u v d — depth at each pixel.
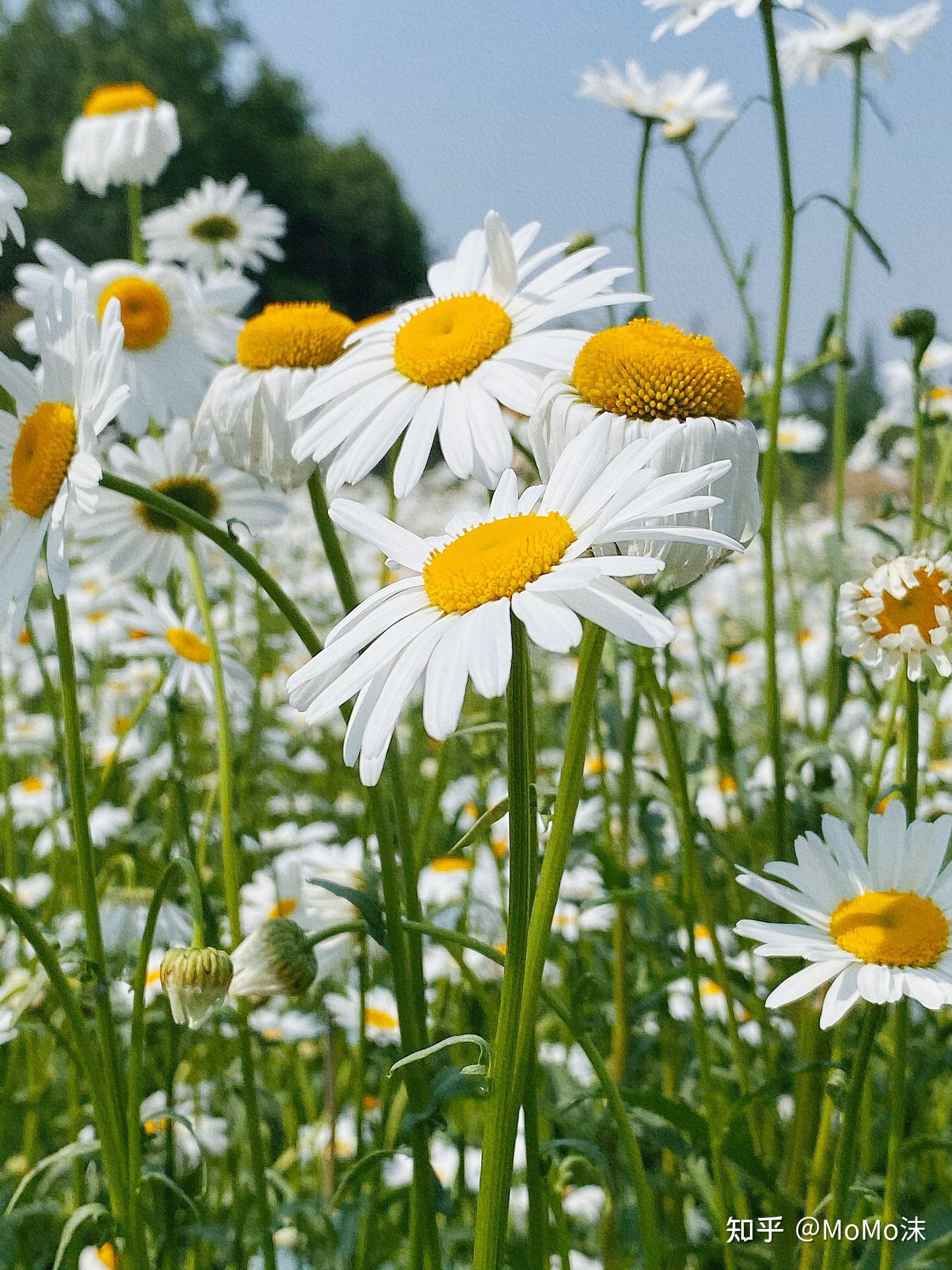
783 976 0.40
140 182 0.75
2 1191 0.40
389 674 0.26
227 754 0.37
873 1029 0.31
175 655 0.50
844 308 0.45
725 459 0.29
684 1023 0.47
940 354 0.67
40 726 0.75
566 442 0.30
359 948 0.41
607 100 0.49
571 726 0.26
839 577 0.42
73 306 0.32
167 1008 0.39
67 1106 0.45
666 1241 0.39
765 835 0.50
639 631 0.25
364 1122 0.46
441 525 1.57
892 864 0.31
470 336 0.33
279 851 0.56
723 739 0.46
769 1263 0.38
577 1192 0.44
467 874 0.51
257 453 0.36
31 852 0.62
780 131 0.38
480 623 0.25
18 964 0.45
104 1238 0.33
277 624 0.91
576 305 0.32
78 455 0.30
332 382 0.34
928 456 0.66
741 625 0.51
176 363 0.54
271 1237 0.35
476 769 0.51
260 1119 0.39
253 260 0.82
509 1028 0.26
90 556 0.48
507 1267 0.32
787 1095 0.43
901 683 0.37
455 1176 0.40
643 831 0.45
